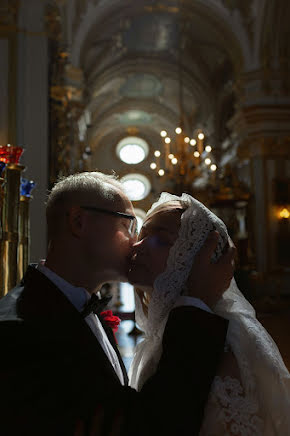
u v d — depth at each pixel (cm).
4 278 233
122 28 1908
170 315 127
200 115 2523
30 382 110
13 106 754
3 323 112
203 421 121
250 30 1638
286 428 127
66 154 959
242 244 1605
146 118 3055
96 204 130
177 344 121
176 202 148
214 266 136
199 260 134
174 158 1262
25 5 775
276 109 1600
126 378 155
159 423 112
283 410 128
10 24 767
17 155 239
